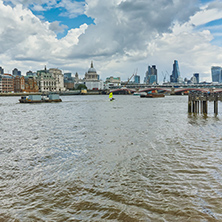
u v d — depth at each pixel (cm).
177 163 1526
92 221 894
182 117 4369
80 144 2125
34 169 1463
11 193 1129
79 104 10262
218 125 3250
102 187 1176
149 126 3219
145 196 1072
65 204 1020
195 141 2192
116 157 1683
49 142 2241
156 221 880
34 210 977
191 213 925
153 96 19625
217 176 1291
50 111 6341
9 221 902
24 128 3169
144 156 1698
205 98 4775
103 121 3844
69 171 1413
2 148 2019
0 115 5238
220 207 965
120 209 967
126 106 8344
